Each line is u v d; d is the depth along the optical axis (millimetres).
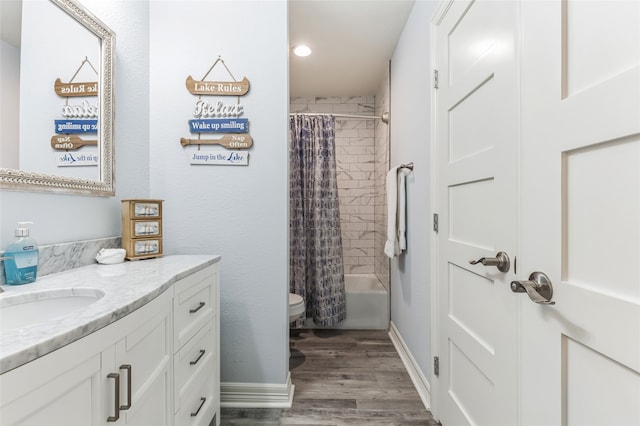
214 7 1651
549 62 751
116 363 675
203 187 1659
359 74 3014
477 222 1146
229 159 1649
